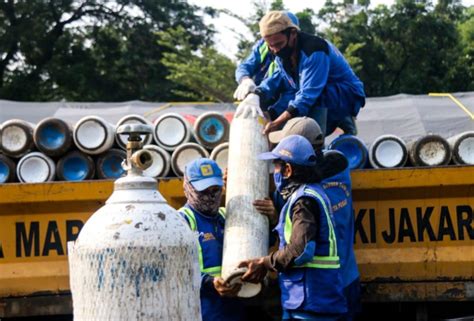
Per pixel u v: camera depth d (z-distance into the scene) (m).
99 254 3.60
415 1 25.34
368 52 25.06
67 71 28.17
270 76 5.36
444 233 4.90
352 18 25.25
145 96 27.69
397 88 25.11
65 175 5.17
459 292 4.91
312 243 4.19
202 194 4.57
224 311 4.59
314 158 4.34
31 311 5.04
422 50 25.16
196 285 3.75
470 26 26.81
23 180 5.12
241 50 23.77
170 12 29.44
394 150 5.16
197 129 5.18
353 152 5.15
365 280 4.93
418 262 4.91
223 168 5.05
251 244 4.39
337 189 4.59
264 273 4.31
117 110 7.48
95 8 29.05
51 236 5.02
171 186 4.91
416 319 5.02
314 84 5.04
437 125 7.12
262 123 4.92
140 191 3.75
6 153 5.15
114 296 3.58
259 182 4.62
